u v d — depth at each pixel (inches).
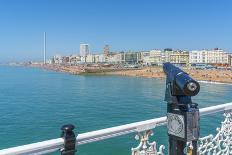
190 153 120.9
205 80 5757.9
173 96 114.3
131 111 2049.7
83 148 855.1
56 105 2309.3
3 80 5526.6
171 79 113.9
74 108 2166.6
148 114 1935.3
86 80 5836.6
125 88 4040.4
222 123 181.5
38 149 95.0
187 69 7642.7
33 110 2033.7
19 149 90.0
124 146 836.6
